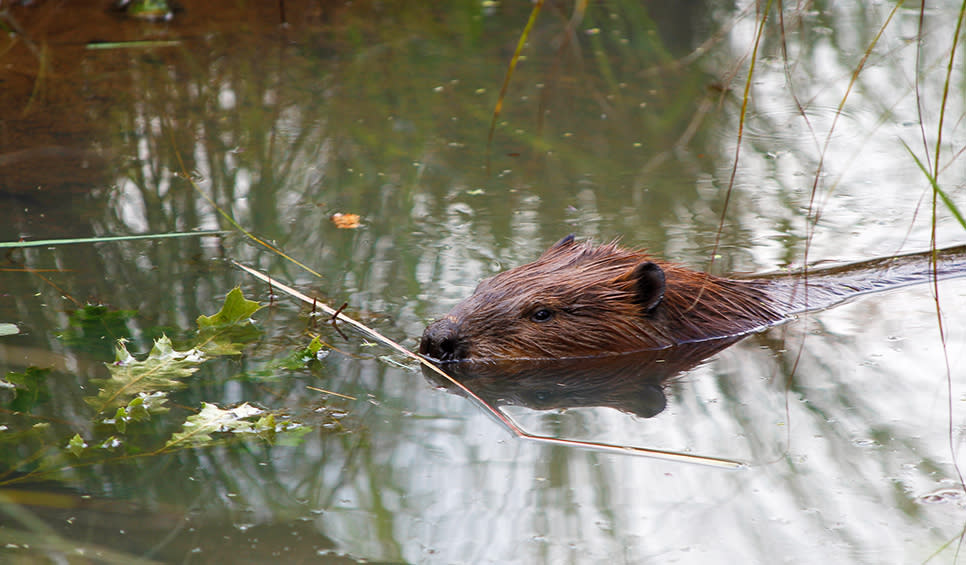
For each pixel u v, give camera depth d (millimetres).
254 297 9539
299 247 10719
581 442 6680
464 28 19438
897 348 8273
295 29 19344
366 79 16781
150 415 7152
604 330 8578
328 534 5578
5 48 17844
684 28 19109
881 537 5434
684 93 15945
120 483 6152
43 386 7605
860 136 13977
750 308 9195
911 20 18641
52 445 6672
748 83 6391
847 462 6305
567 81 16578
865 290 9695
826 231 11008
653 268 8609
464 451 6578
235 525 5668
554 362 8383
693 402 7383
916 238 10828
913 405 7152
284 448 6633
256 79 16641
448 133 14492
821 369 7922
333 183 12656
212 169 13031
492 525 5633
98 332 8656
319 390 7617
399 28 19516
